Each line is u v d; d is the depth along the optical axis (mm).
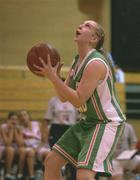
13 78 19406
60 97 8391
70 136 8352
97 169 7938
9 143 15984
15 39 21844
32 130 16266
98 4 21891
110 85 8148
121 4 21766
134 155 14648
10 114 16219
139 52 21766
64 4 21750
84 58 8148
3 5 21844
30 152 15891
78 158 8062
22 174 15914
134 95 20797
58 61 8086
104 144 8016
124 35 21797
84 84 7934
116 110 8180
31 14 21797
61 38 21719
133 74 21281
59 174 8414
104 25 21828
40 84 19281
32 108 19234
